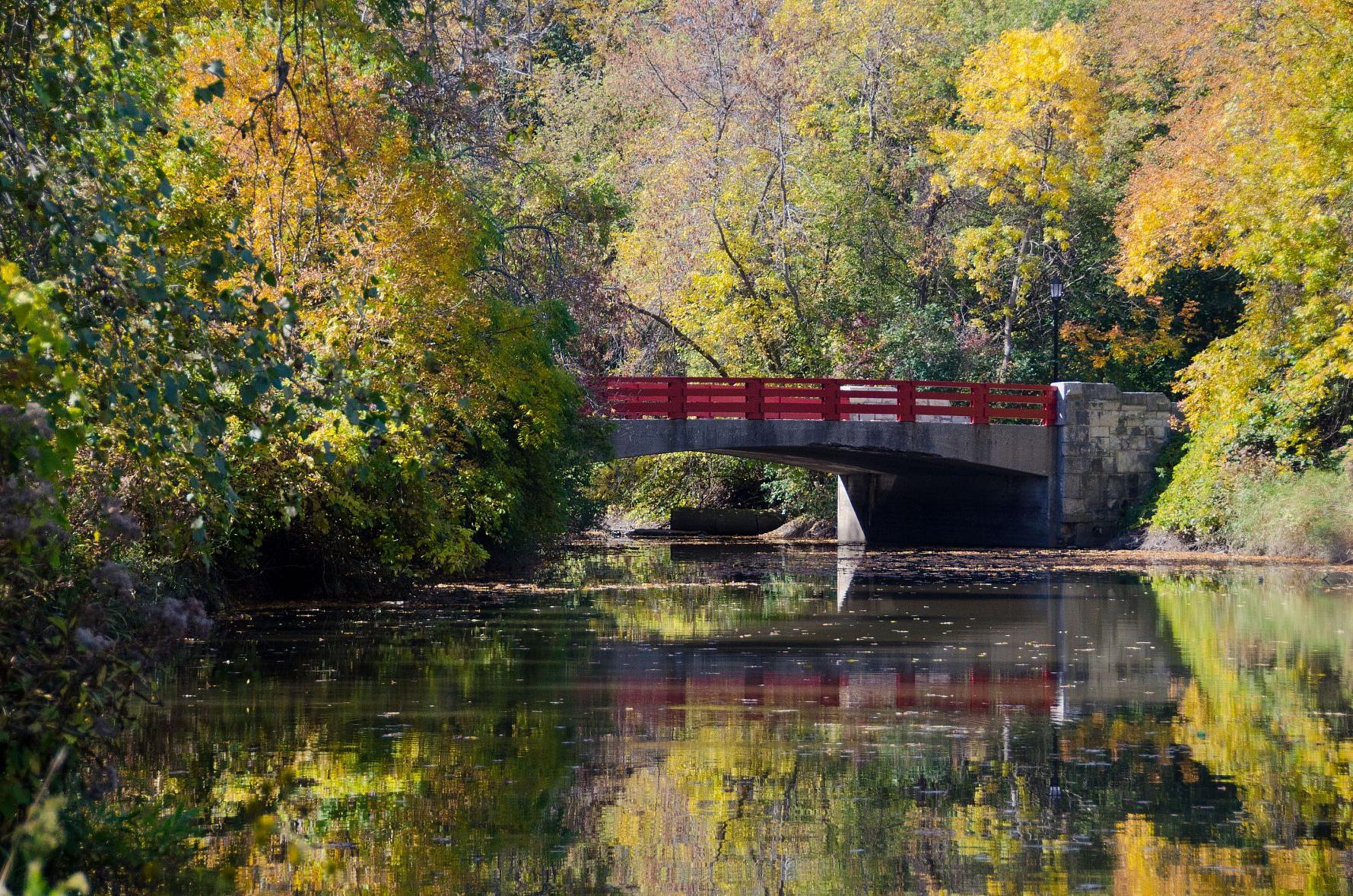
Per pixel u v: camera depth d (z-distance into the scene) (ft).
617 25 361.51
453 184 145.48
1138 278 296.71
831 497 314.14
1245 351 219.00
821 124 327.47
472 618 132.26
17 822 44.86
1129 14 292.81
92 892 46.24
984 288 309.63
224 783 62.69
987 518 273.33
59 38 54.13
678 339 297.12
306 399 51.44
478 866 51.11
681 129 302.45
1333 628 125.39
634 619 133.18
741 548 266.16
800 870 51.01
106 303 46.50
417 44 129.80
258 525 133.28
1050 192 302.45
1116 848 54.08
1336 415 237.45
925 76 334.03
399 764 67.41
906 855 53.16
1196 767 68.13
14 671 45.42
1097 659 106.01
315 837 54.24
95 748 59.31
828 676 96.94
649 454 237.86
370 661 102.17
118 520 54.34
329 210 119.85
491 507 164.35
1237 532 233.76
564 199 195.31
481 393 155.22
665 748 71.92
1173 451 260.62
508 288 189.57
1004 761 69.36
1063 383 260.83
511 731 75.97
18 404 43.14
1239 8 220.02
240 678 93.15
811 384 267.80
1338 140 192.95
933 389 293.84
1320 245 197.88
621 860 52.13
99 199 49.16
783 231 295.07
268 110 71.36
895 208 327.47
